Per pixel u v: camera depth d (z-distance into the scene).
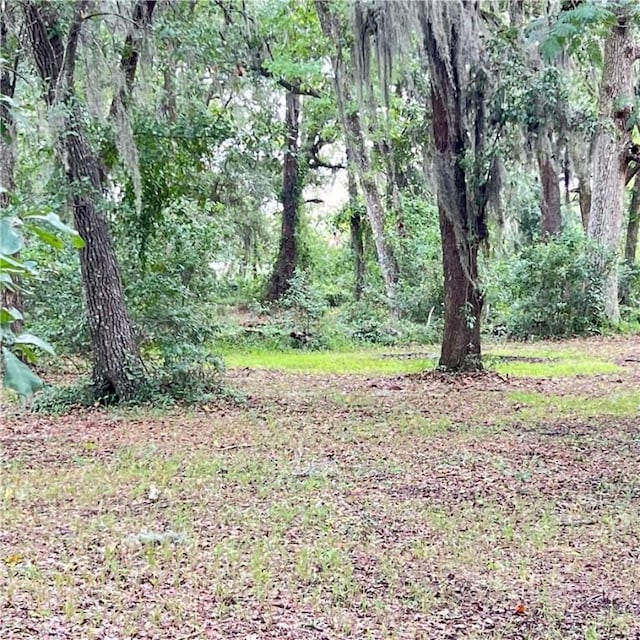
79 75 10.00
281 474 6.25
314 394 10.94
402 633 3.37
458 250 12.24
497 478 6.11
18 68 10.01
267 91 16.55
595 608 3.64
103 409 9.52
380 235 20.81
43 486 5.89
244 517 5.06
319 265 27.20
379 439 7.69
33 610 3.56
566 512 5.18
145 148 9.98
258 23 16.38
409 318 20.55
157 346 10.37
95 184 9.49
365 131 13.48
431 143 12.44
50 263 10.45
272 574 4.03
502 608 3.64
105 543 4.53
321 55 17.50
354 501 5.46
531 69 11.27
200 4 13.34
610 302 20.75
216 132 10.21
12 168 10.24
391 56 11.17
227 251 14.84
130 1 9.77
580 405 9.66
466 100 11.55
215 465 6.55
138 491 5.72
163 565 4.16
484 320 21.11
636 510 5.20
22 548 4.44
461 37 11.20
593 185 20.69
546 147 11.65
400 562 4.23
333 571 4.08
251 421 8.77
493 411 9.33
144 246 10.52
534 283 20.38
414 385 11.78
